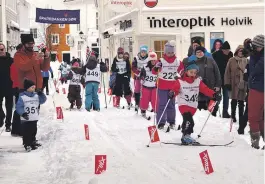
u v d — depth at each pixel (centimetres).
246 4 2516
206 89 1019
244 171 745
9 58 1255
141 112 1500
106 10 3634
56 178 764
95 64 1719
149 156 873
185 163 810
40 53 1136
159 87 1213
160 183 691
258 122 928
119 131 1191
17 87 1152
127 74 1789
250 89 924
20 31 4122
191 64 1003
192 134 1102
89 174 754
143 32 2545
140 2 2544
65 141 1065
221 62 1425
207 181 695
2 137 1190
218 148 934
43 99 1061
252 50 917
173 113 1218
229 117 1398
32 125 1024
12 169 844
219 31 2536
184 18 2542
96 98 1723
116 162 830
